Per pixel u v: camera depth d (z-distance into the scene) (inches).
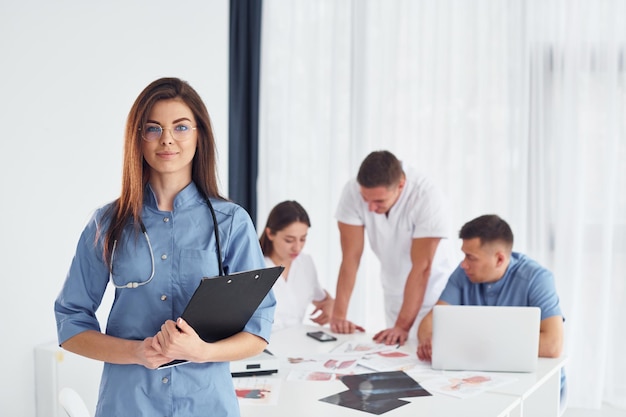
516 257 106.8
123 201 61.6
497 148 149.6
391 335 108.6
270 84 165.3
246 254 64.0
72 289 62.9
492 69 149.3
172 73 133.3
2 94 102.5
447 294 107.8
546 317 99.4
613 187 142.3
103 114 119.0
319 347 104.2
